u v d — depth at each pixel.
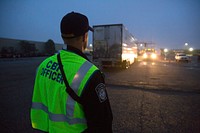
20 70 14.53
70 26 1.16
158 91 7.64
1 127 3.86
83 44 1.28
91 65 1.13
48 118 1.23
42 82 1.28
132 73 14.04
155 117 4.57
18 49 39.38
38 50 44.50
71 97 1.06
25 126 3.93
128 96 6.72
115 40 15.12
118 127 3.96
